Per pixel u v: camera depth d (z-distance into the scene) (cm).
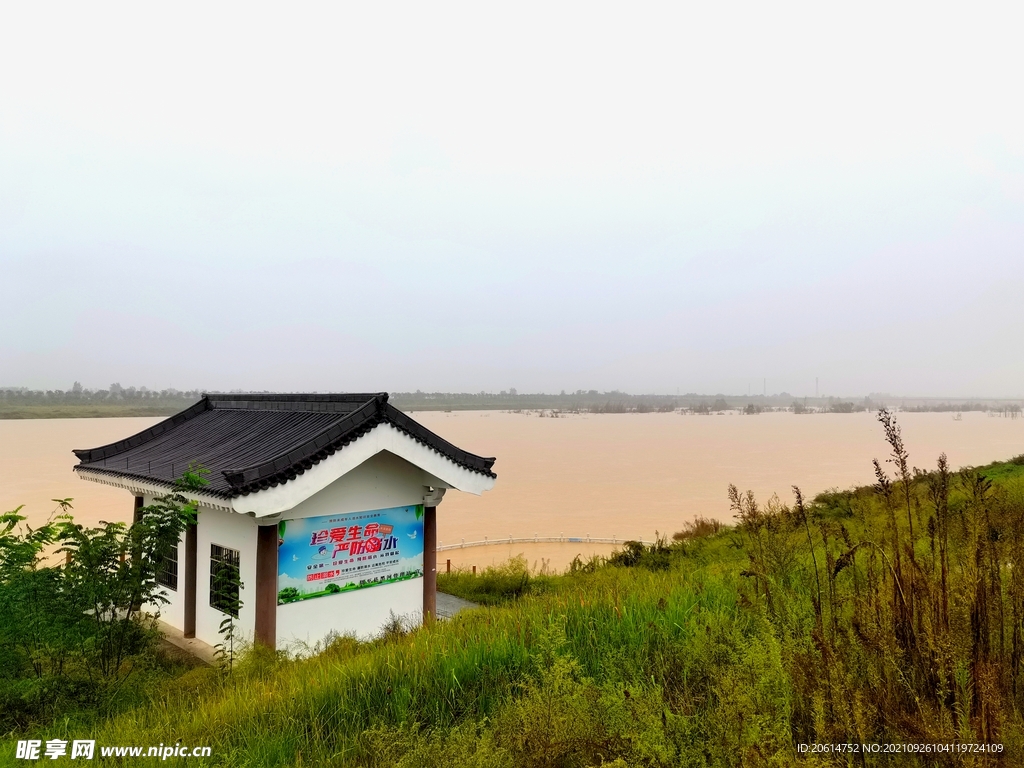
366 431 1397
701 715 470
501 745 509
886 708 361
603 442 16625
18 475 6756
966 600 411
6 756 687
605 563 2306
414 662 760
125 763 635
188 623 1535
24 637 941
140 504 1766
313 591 1400
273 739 630
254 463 1402
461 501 6681
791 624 519
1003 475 2220
